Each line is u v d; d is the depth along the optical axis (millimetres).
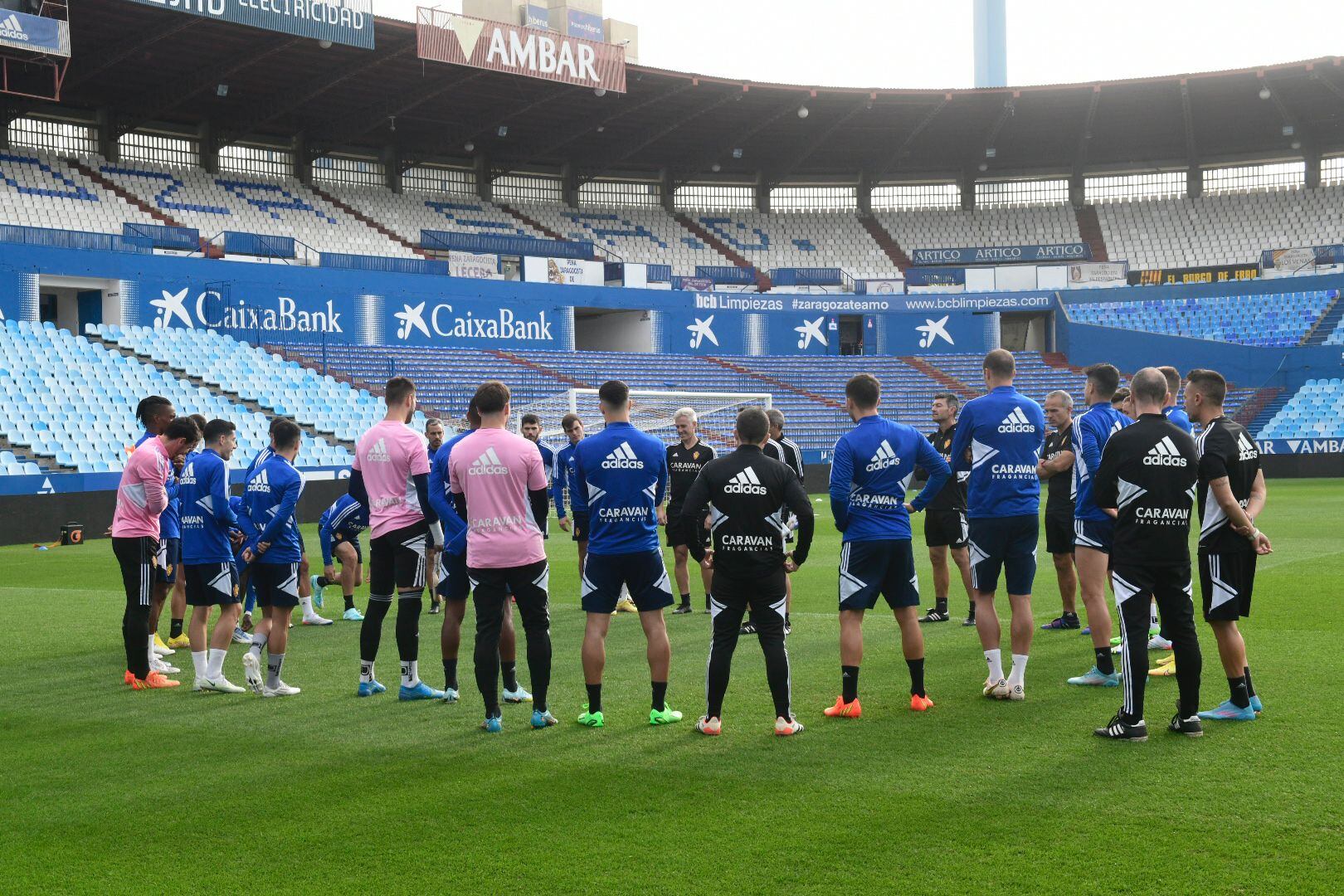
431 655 9141
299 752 6117
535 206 45812
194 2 28297
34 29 27484
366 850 4559
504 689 7367
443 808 5062
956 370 42969
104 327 28484
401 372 34594
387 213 41625
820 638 9500
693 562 16281
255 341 33062
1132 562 5977
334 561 14875
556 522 24625
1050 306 43781
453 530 7094
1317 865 4109
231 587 7914
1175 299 42719
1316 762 5398
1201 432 6426
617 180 47938
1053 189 49719
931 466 6758
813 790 5180
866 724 6422
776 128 44594
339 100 37875
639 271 41188
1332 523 19422
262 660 9078
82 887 4230
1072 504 9359
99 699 7641
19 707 7391
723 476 6289
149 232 32531
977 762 5574
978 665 8133
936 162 49219
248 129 38219
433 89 36656
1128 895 3896
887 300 43656
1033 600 11539
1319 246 42938
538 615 6629
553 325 39125
